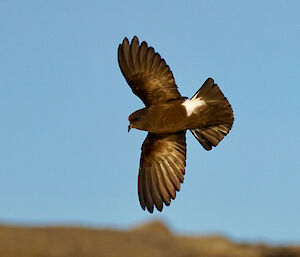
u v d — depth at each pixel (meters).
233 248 31.73
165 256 30.06
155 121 13.19
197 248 32.03
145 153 14.34
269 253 30.80
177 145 14.15
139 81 13.11
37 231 30.58
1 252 27.42
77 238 30.47
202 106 13.00
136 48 12.91
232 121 13.07
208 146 13.38
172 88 13.03
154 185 14.38
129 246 30.52
